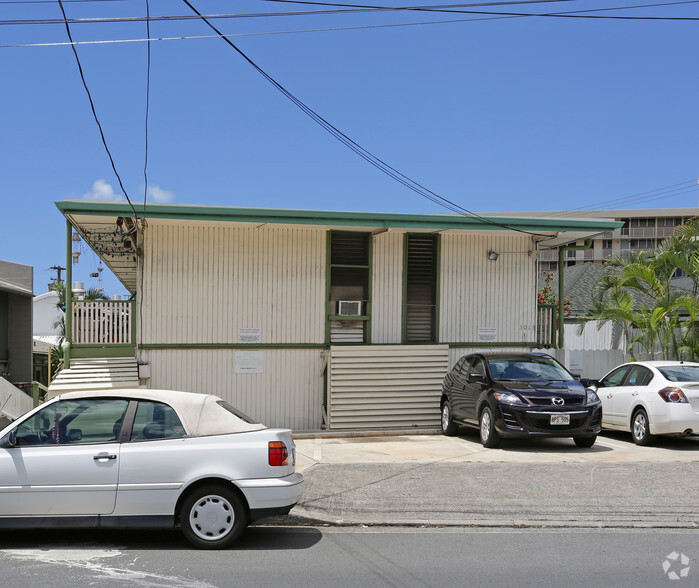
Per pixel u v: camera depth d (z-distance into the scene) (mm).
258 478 6867
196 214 13891
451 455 12188
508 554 6789
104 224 14719
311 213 14547
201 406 7188
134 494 6766
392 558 6641
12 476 6715
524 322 16875
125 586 5750
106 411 7066
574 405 12477
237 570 6207
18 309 24469
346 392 15195
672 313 18812
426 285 16406
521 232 15969
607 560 6582
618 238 80500
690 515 8211
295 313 15516
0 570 6203
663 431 12672
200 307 15031
